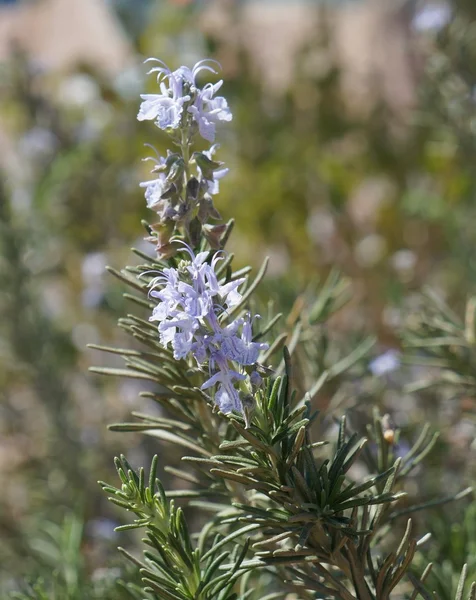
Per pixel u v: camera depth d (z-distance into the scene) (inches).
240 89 60.5
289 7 81.7
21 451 52.6
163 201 26.5
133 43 61.7
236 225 58.5
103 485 25.9
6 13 88.7
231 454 27.5
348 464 25.8
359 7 81.8
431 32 43.5
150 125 57.6
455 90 43.3
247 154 60.9
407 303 43.1
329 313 33.3
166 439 27.9
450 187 56.0
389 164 62.8
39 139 57.3
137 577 29.6
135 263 48.8
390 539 31.2
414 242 58.5
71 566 31.4
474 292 45.4
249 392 25.3
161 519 26.1
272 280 37.2
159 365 29.1
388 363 33.5
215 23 64.1
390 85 67.8
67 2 81.6
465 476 34.9
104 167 57.1
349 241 58.5
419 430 35.4
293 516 25.5
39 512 43.0
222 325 26.1
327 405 32.1
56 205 56.4
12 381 53.1
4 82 59.2
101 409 52.6
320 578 27.7
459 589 26.0
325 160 60.2
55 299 58.9
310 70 63.7
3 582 36.2
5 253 47.2
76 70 58.9
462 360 32.3
